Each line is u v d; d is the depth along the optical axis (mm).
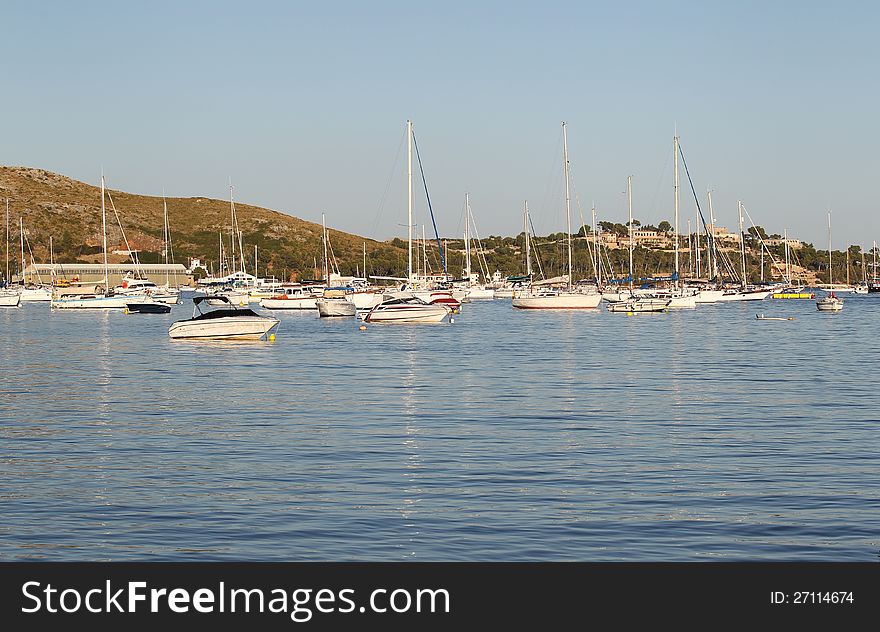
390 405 33688
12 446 25969
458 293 132125
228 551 17031
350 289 141250
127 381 42094
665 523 18250
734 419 30125
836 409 32281
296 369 47219
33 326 92000
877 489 20625
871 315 111500
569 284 131875
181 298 162125
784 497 20000
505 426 28938
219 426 29156
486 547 17109
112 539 17641
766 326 88312
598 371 45625
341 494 20469
